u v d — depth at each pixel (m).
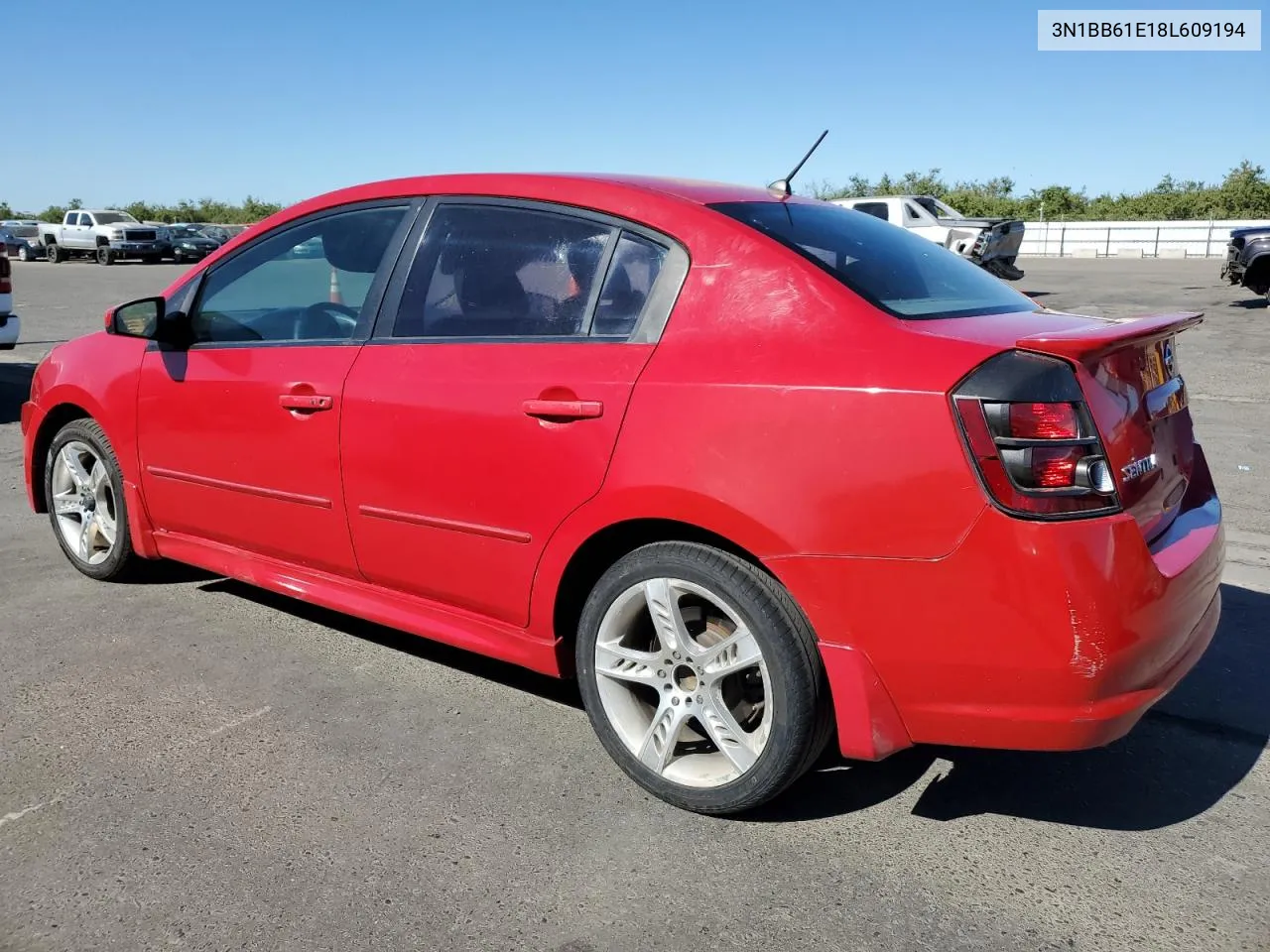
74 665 3.66
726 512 2.50
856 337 2.45
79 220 37.50
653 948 2.23
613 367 2.73
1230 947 2.23
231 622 4.09
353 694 3.46
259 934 2.26
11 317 8.95
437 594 3.20
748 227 2.74
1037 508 2.22
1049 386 2.26
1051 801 2.83
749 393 2.49
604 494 2.70
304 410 3.39
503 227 3.10
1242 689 3.49
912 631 2.34
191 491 3.87
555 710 3.36
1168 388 2.75
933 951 2.22
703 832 2.66
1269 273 15.05
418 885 2.44
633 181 3.03
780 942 2.25
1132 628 2.29
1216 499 3.03
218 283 3.84
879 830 2.68
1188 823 2.73
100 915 2.32
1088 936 2.27
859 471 2.35
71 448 4.43
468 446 2.97
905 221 19.77
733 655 2.59
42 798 2.80
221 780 2.90
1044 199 44.72
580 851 2.58
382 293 3.32
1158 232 32.38
